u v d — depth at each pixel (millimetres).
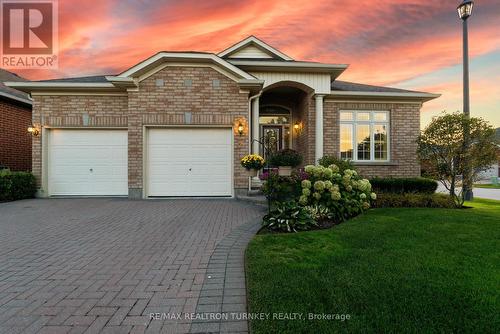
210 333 1812
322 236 3885
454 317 1855
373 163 10367
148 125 8320
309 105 10148
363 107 10477
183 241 3934
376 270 2639
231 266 2992
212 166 8578
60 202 7684
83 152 8914
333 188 5098
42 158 8758
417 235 3873
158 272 2834
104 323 1936
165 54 8047
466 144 6773
